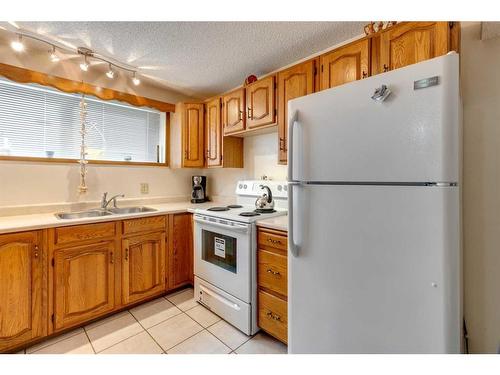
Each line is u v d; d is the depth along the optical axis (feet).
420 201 3.01
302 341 4.17
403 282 3.14
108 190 8.39
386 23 5.23
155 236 7.54
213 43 6.39
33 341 5.44
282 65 7.59
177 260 8.13
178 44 6.42
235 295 6.24
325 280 3.86
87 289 6.16
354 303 3.56
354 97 3.53
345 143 3.61
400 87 3.13
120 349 5.41
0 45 6.22
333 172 3.74
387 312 3.27
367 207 3.42
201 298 7.34
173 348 5.45
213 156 9.00
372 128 3.36
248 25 5.62
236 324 6.19
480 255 4.27
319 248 3.92
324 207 3.85
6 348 5.12
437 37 4.16
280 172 8.07
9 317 5.13
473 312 4.33
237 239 6.22
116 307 6.66
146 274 7.32
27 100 7.00
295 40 6.27
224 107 8.49
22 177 6.77
